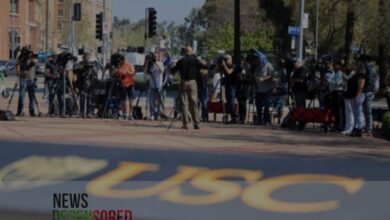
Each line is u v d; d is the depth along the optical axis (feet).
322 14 145.69
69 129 40.81
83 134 37.88
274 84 49.70
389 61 105.29
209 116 59.06
